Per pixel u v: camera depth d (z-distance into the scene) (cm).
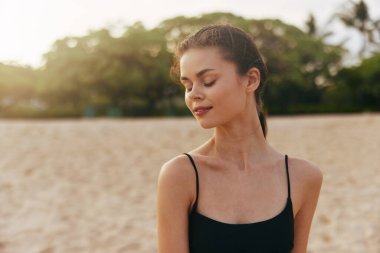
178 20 4162
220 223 147
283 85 4134
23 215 733
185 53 148
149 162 1120
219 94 144
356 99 4350
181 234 150
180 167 151
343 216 710
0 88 4588
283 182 159
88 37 3906
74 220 711
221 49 144
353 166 1083
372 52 4988
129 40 3800
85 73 3872
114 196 848
